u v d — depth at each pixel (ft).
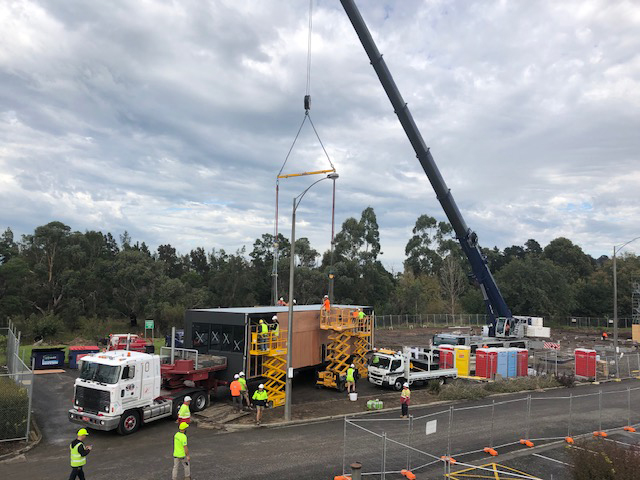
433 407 76.64
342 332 91.25
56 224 228.63
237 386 68.08
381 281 264.11
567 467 48.16
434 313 263.29
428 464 48.52
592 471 38.47
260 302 264.72
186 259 353.92
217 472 45.85
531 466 48.52
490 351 101.40
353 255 260.01
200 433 59.62
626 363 126.00
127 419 57.57
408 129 106.93
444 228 341.41
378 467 47.73
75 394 58.39
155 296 217.77
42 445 54.54
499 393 89.10
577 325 260.62
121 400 56.29
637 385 101.09
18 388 58.03
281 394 76.23
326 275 238.89
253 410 70.23
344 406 75.20
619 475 37.42
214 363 72.33
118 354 59.77
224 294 252.01
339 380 86.22
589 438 58.95
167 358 70.85
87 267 231.30
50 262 222.07
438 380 89.40
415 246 347.97
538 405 78.74
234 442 55.98
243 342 74.02
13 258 206.18
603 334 198.59
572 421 68.08
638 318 246.88
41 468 46.88
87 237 255.91
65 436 58.08
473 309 272.51
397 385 89.25
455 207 113.70
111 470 46.03
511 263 257.34
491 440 54.29
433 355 106.01
